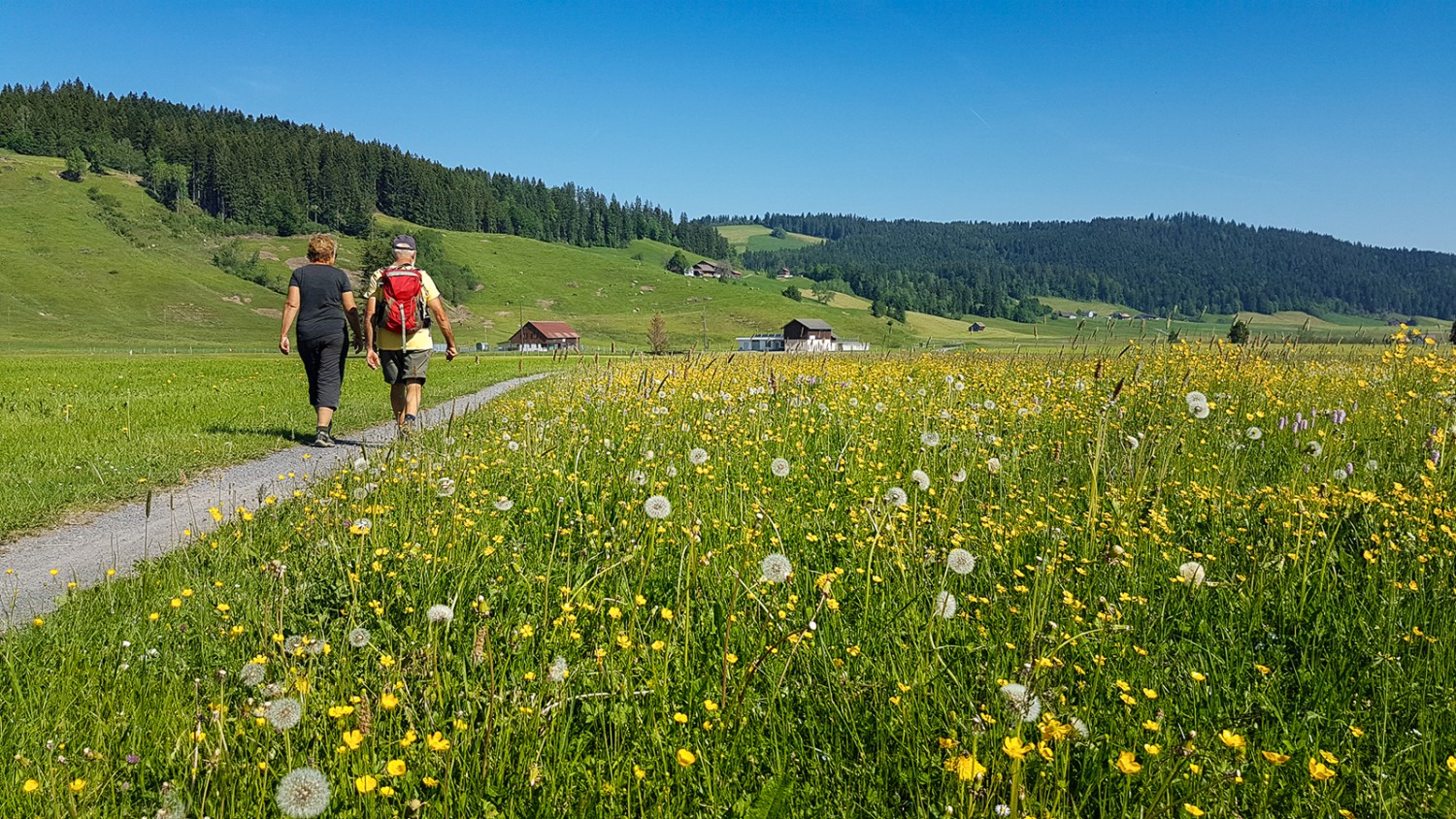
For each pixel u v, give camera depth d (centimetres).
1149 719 337
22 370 2655
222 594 479
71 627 433
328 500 671
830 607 412
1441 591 442
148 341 15850
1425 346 1061
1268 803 295
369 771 298
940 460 713
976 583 467
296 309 1073
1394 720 345
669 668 386
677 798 297
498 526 582
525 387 1972
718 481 662
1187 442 756
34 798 284
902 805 303
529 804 293
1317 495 555
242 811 277
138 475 852
